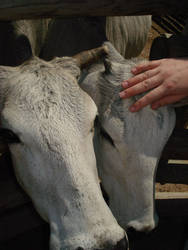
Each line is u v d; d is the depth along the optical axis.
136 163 0.93
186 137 1.10
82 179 0.81
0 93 0.87
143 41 2.05
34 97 0.84
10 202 1.10
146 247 1.29
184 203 1.27
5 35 1.21
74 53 1.25
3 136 0.88
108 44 1.18
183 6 1.15
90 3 1.07
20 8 1.04
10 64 1.19
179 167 1.21
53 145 0.81
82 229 0.79
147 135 0.92
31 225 1.19
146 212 0.96
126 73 0.97
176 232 1.33
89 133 0.87
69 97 0.86
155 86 0.93
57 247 0.81
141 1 1.11
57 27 1.33
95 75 1.01
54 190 0.83
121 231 0.80
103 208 0.81
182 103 0.95
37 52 1.39
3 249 1.22
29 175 0.85
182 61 0.97
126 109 0.92
